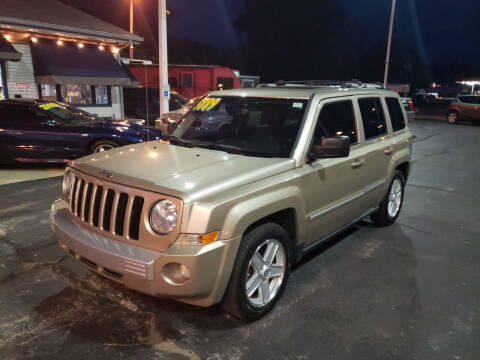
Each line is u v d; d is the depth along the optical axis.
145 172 2.98
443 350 2.89
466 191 7.47
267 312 3.29
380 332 3.08
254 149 3.60
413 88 55.81
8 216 5.30
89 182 3.09
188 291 2.66
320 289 3.71
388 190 5.09
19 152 7.90
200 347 2.86
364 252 4.57
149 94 15.44
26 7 13.73
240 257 2.90
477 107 20.70
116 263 2.72
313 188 3.53
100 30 14.16
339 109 4.05
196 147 3.77
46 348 2.79
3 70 12.42
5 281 3.67
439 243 4.90
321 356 2.80
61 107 8.52
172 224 2.65
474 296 3.66
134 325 3.08
